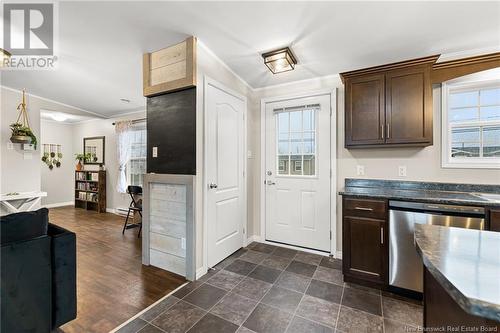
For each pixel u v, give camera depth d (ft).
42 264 4.67
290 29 6.46
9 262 4.27
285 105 10.34
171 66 7.70
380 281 6.75
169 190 7.90
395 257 6.54
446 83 7.54
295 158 10.14
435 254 2.69
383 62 8.29
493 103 7.30
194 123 7.31
